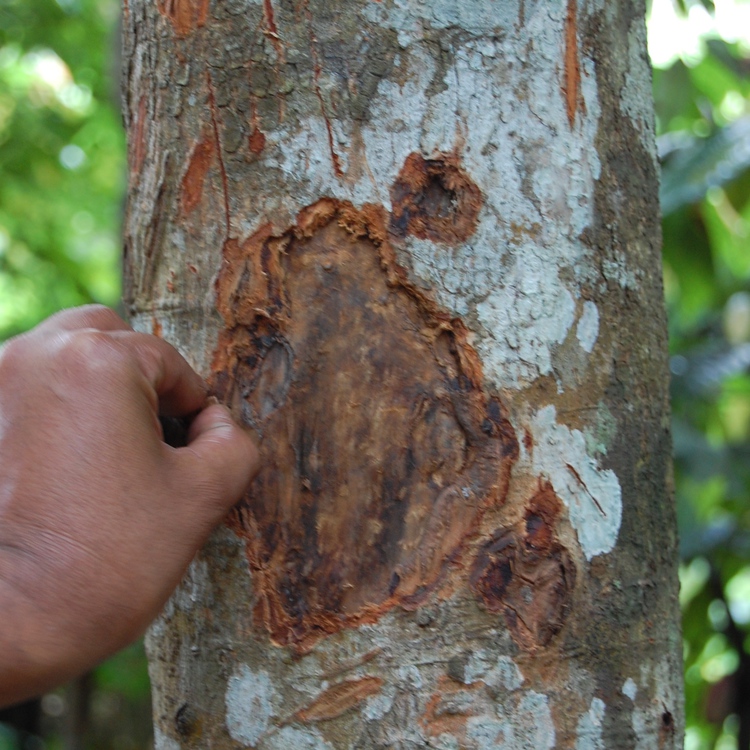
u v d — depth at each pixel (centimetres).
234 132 70
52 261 206
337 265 70
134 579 65
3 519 65
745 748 131
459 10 69
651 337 73
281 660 69
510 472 69
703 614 135
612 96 72
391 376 69
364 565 69
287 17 70
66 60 192
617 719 71
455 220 69
